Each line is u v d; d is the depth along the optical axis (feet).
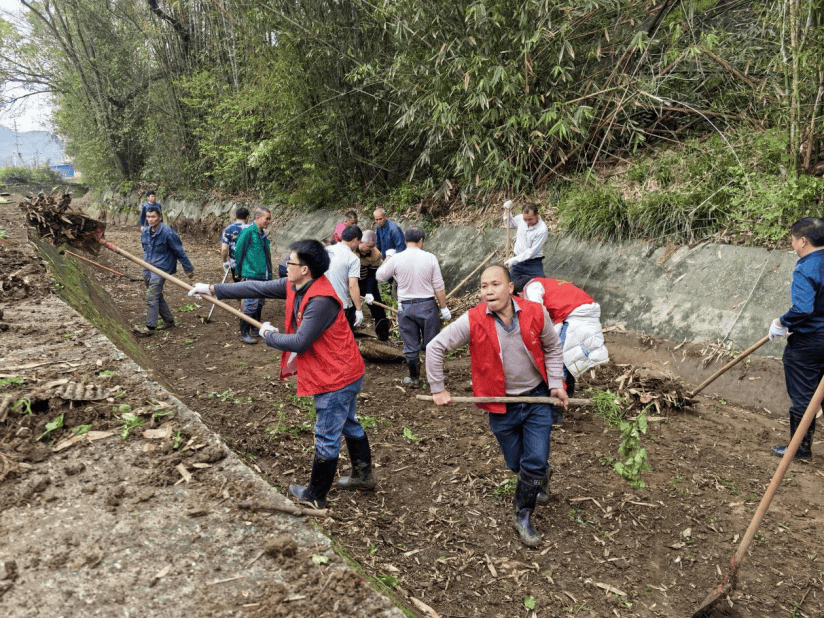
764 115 25.50
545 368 11.70
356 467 13.20
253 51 46.93
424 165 39.22
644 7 27.37
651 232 24.63
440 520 12.60
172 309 30.63
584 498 13.64
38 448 8.96
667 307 22.38
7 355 12.05
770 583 11.00
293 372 12.35
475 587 10.57
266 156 47.91
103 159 79.51
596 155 28.81
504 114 28.86
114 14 67.51
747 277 20.85
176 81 57.31
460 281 30.83
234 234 27.81
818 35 20.61
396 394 19.97
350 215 25.55
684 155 26.71
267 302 33.27
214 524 7.54
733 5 27.37
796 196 20.75
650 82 26.94
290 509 7.88
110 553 6.86
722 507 13.46
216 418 16.76
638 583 10.99
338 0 37.42
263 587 6.51
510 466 12.53
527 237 24.21
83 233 24.16
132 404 10.26
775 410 18.29
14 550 6.80
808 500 13.76
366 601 6.44
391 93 36.55
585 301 17.24
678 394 18.60
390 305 30.04
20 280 17.57
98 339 13.34
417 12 29.45
